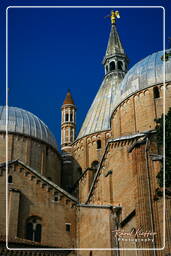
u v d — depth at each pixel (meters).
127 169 39.88
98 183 44.25
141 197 35.34
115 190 40.88
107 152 43.62
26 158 53.16
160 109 43.34
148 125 43.25
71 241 41.78
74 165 61.97
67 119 71.38
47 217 42.41
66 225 42.44
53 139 58.41
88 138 61.72
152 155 36.78
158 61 46.59
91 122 63.41
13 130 53.88
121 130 46.19
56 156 57.72
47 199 43.19
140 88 45.41
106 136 60.41
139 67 47.81
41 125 57.69
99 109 64.62
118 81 70.31
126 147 41.28
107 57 75.62
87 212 42.19
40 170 53.94
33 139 54.91
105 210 39.97
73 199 43.59
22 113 57.22
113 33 79.88
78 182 56.72
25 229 41.19
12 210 40.97
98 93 69.06
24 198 42.47
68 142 68.00
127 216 37.25
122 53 76.00
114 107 48.59
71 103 72.75
